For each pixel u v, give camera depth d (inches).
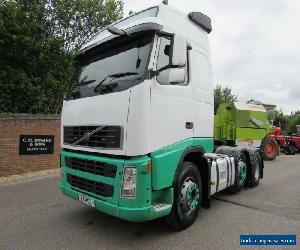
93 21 776.3
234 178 285.0
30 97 617.0
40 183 355.3
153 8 194.7
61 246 178.1
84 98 194.9
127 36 184.4
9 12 581.6
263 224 213.5
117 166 168.1
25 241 185.3
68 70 650.2
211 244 180.9
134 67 174.7
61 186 213.5
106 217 227.8
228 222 216.8
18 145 403.9
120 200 166.4
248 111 472.1
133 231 200.2
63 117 215.2
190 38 210.8
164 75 179.3
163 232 198.4
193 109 205.9
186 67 201.8
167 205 178.2
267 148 597.3
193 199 206.4
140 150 163.8
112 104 174.1
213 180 235.9
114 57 191.2
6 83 591.5
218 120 446.9
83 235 193.9
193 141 205.3
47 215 233.6
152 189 170.2
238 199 278.1
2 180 371.2
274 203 265.3
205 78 224.4
